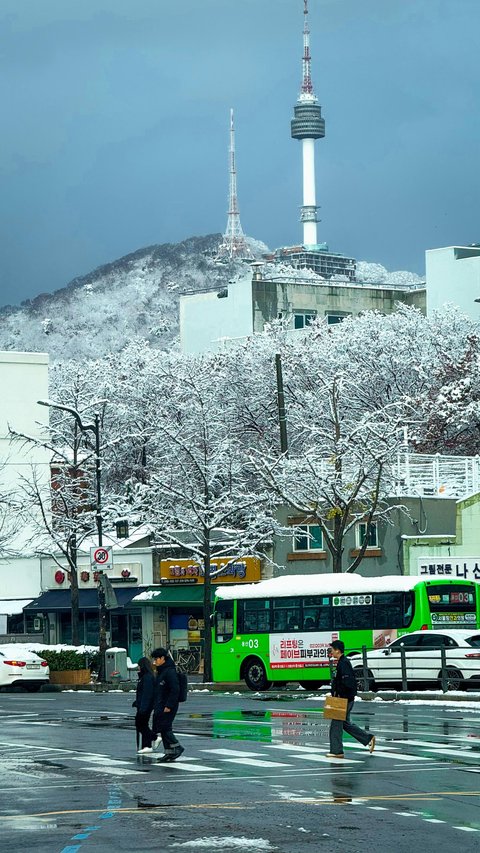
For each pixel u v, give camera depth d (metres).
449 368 99.81
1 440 99.00
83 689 68.88
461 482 79.62
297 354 110.38
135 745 35.72
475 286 157.75
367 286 174.12
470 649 52.97
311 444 94.56
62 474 84.88
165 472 79.12
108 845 19.89
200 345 169.50
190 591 84.19
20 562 94.56
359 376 106.00
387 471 72.12
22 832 21.27
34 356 100.75
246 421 103.38
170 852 19.19
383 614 58.91
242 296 164.75
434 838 20.22
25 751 34.84
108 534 89.06
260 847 19.52
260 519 76.00
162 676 31.92
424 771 28.52
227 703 52.50
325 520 76.69
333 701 31.28
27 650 69.06
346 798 24.59
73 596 78.00
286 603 61.72
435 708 46.66
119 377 113.31
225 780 27.59
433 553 73.00
